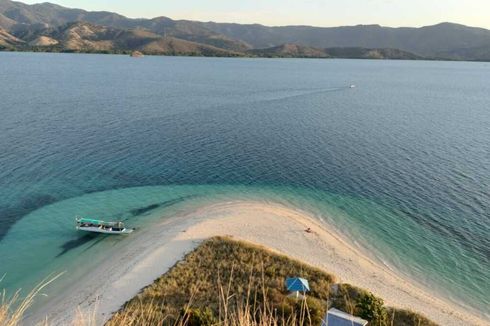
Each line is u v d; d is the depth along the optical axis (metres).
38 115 95.44
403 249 42.56
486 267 39.50
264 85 176.38
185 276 34.41
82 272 36.53
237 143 78.88
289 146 77.94
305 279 32.88
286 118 104.75
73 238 42.28
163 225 45.84
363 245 43.19
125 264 37.47
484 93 174.12
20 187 52.69
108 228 43.72
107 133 81.69
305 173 63.16
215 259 37.56
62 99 120.06
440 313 32.62
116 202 51.03
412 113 118.25
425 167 66.62
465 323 31.64
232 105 121.19
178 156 69.19
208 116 103.62
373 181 60.38
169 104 119.06
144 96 133.00
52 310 30.97
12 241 40.78
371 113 116.06
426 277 37.84
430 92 173.00
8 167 59.09
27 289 33.59
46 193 51.69
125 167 62.56
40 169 59.31
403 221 48.47
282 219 47.97
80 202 50.22
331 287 33.66
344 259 40.03
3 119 89.31
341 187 57.97
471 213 50.09
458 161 69.94
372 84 198.75
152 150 71.75
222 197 53.88
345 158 71.19
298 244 42.34
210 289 32.16
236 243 40.78
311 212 50.44
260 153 72.81
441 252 42.06
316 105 127.12
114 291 33.00
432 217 49.31
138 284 33.94
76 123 89.12
